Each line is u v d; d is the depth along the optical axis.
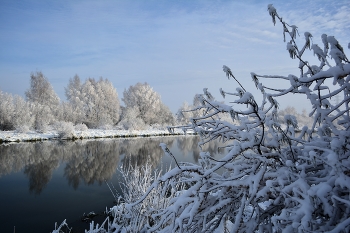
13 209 9.56
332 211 1.84
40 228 8.07
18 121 32.84
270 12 1.98
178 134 42.12
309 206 1.78
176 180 3.02
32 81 45.12
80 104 45.78
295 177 2.36
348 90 2.32
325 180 2.25
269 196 2.63
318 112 2.42
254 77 2.27
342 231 1.79
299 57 2.12
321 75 1.88
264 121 2.52
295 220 1.85
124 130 42.47
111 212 8.95
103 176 14.05
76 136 31.17
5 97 35.19
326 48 1.93
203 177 2.41
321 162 2.42
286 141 2.41
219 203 2.58
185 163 2.87
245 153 2.64
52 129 35.56
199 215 2.56
